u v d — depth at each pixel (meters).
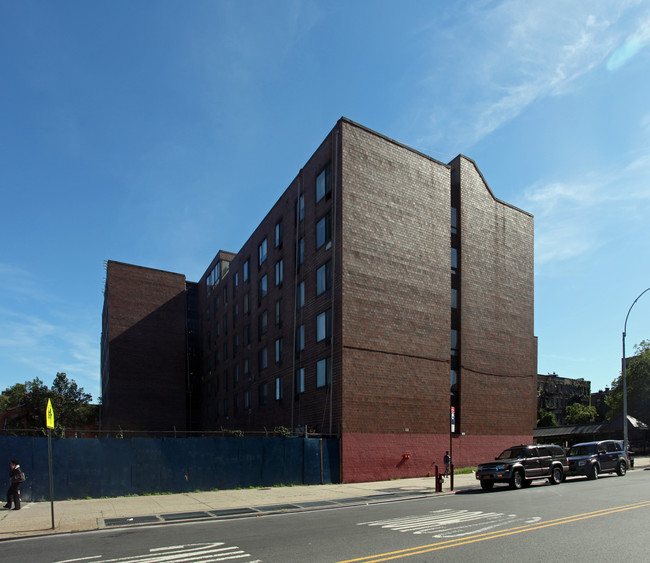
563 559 8.59
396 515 14.03
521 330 35.97
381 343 27.17
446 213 31.98
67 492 18.56
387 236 28.62
